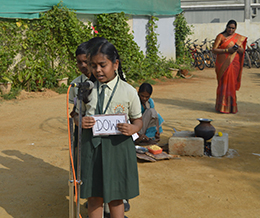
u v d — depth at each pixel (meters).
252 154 4.98
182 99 10.06
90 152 2.44
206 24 22.25
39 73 10.60
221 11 23.03
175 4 15.78
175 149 4.92
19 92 10.05
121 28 12.59
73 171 2.38
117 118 2.40
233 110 8.02
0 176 4.13
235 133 6.15
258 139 5.76
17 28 10.27
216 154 4.88
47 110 8.27
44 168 4.41
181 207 3.37
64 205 3.41
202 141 4.84
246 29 22.31
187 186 3.86
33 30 10.68
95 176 2.45
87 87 2.29
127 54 13.04
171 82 14.12
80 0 11.52
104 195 2.40
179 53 16.67
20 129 6.50
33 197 3.58
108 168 2.42
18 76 10.23
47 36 10.84
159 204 3.43
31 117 7.52
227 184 3.91
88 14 12.10
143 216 3.18
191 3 23.36
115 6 12.48
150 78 14.15
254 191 3.73
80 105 2.29
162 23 15.25
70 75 11.46
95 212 2.57
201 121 5.05
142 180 4.02
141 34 14.30
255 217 3.17
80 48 2.97
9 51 10.18
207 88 12.49
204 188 3.80
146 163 4.61
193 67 19.50
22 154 4.97
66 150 5.17
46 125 6.81
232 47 7.71
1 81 9.65
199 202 3.47
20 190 3.75
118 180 2.48
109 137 2.42
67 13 11.01
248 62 19.80
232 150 5.16
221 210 3.30
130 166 2.48
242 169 4.39
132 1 13.22
